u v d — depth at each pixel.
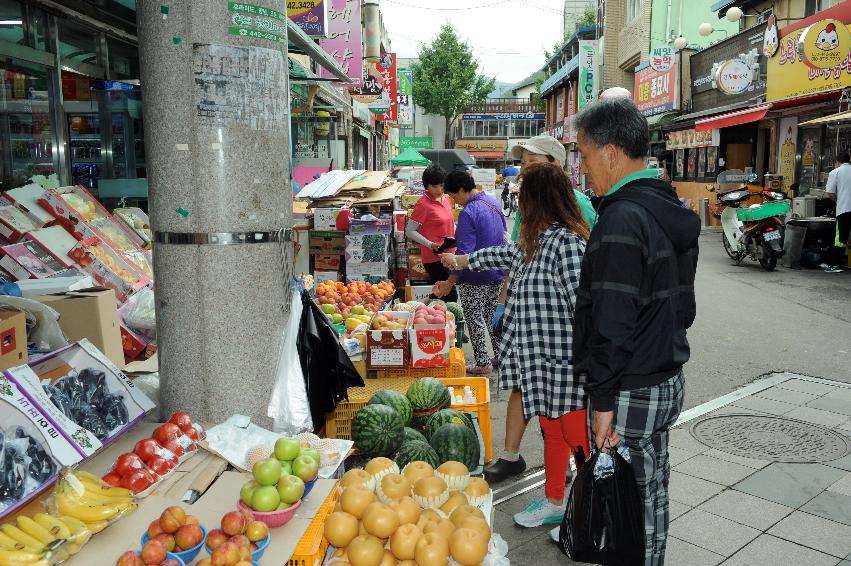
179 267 3.44
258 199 3.46
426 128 75.81
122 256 5.60
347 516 2.82
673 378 2.62
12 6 6.14
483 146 75.25
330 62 7.98
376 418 4.03
